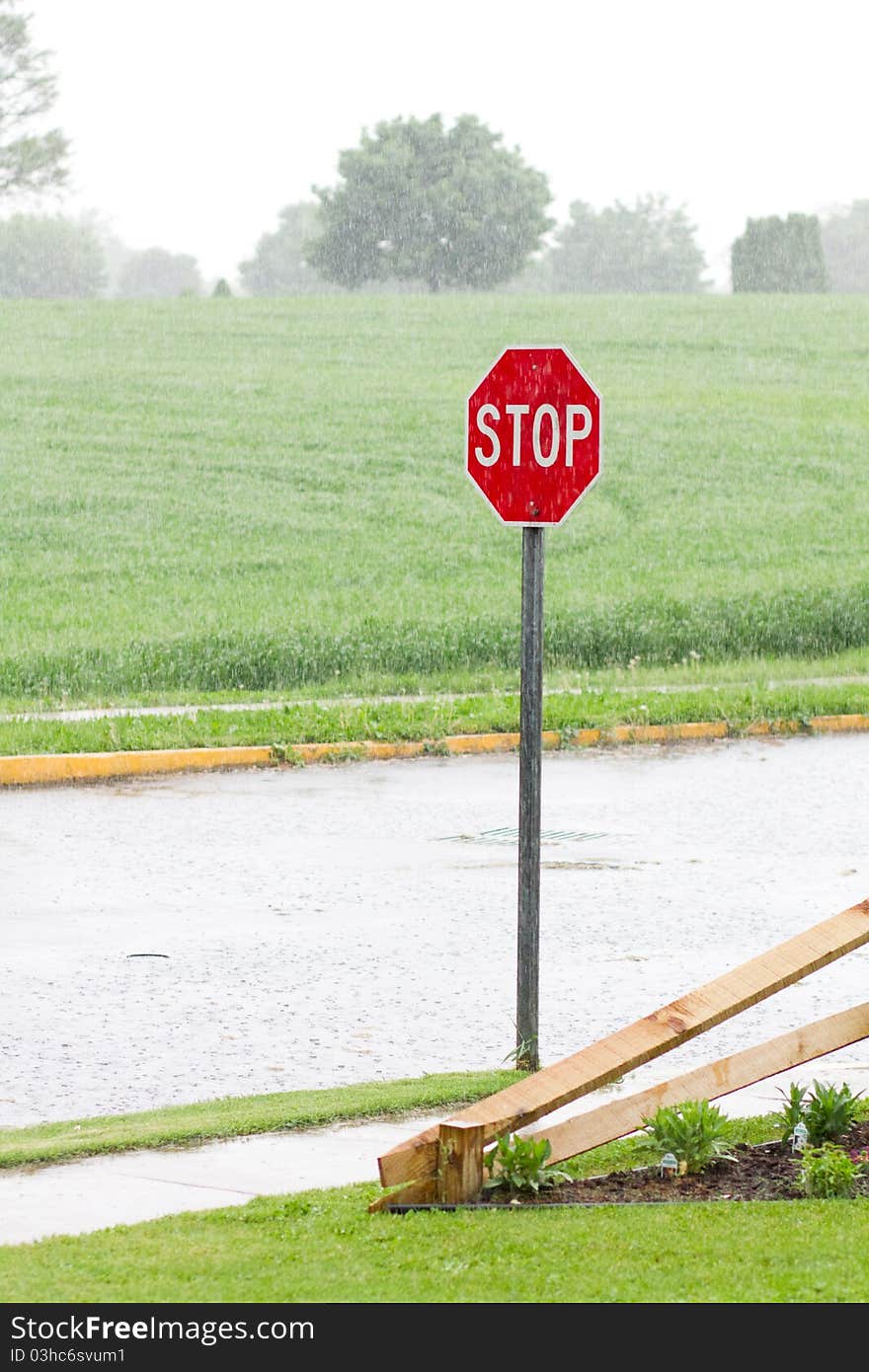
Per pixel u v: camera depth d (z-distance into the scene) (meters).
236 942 9.52
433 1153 5.49
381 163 96.88
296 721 17.64
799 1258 4.82
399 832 12.92
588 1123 5.78
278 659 23.17
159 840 12.58
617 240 144.62
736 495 38.16
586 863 11.77
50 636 25.17
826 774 15.90
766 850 12.23
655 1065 7.38
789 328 57.34
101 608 28.08
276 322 57.75
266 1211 5.38
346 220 98.12
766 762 16.67
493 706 18.91
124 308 60.72
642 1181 5.68
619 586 29.41
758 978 5.75
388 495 37.69
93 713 18.92
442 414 44.72
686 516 36.16
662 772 16.05
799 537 34.47
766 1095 6.80
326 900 10.57
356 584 30.50
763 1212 5.27
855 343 55.00
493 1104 5.59
